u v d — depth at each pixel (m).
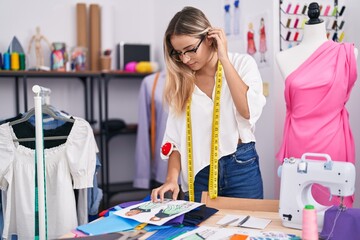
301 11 2.95
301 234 1.43
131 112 4.52
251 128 1.93
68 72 3.87
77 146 2.18
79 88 4.31
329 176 1.42
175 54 1.87
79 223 2.30
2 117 4.05
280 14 2.92
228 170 1.89
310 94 2.26
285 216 1.50
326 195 2.19
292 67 2.37
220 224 1.55
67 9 4.23
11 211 2.23
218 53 1.77
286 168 1.51
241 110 1.80
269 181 3.03
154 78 3.77
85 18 4.18
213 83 1.92
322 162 1.47
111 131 4.09
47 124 2.23
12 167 2.17
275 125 2.96
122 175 4.51
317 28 2.33
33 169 2.16
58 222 2.18
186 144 1.94
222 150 1.88
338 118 2.27
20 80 4.10
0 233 2.28
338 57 2.24
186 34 1.76
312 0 2.92
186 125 1.93
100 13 4.27
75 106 4.30
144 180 3.83
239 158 1.89
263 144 3.09
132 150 4.54
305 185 1.48
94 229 1.49
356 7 2.78
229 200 1.81
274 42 2.92
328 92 2.23
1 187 2.20
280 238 1.38
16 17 4.07
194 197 1.95
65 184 2.18
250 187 1.92
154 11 4.57
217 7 3.58
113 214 1.61
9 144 2.16
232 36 3.41
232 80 1.77
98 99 4.38
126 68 4.20
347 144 2.26
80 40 4.15
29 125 2.18
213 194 1.84
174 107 1.94
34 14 4.12
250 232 1.45
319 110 2.25
